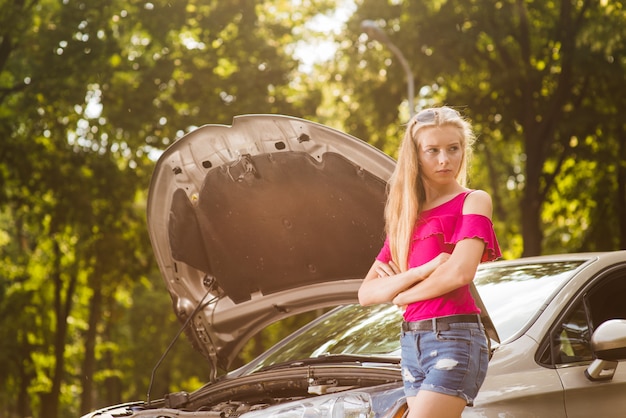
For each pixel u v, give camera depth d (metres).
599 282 4.53
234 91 21.78
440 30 20.92
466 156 3.39
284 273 4.75
